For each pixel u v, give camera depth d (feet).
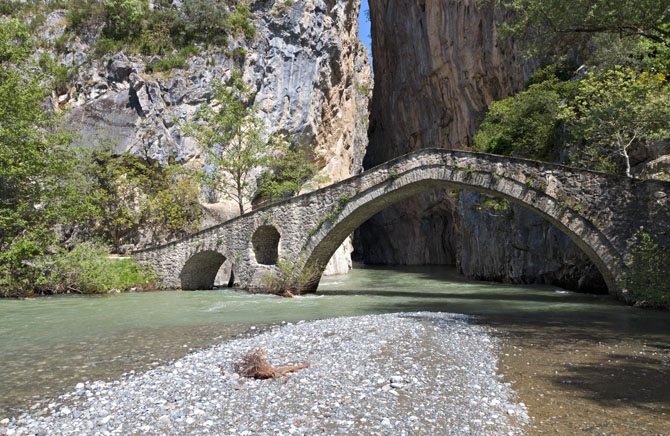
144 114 113.29
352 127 164.66
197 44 123.34
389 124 181.78
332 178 145.28
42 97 80.02
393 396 20.68
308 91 132.46
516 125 84.38
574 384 22.33
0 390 23.09
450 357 27.76
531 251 83.35
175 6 128.57
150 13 123.95
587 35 67.82
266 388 22.30
